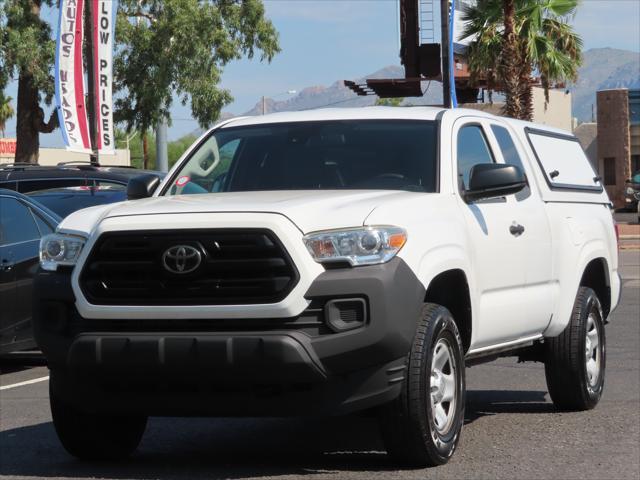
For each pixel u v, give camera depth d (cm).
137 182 934
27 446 944
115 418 845
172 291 745
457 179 891
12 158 8725
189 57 4856
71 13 3164
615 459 861
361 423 1028
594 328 1102
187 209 764
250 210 748
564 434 968
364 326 734
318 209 761
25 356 1579
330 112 967
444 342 813
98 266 763
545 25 4391
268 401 750
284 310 726
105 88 3155
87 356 753
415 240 776
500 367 1414
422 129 917
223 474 804
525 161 1027
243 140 951
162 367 739
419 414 776
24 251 1400
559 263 1036
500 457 865
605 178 6788
